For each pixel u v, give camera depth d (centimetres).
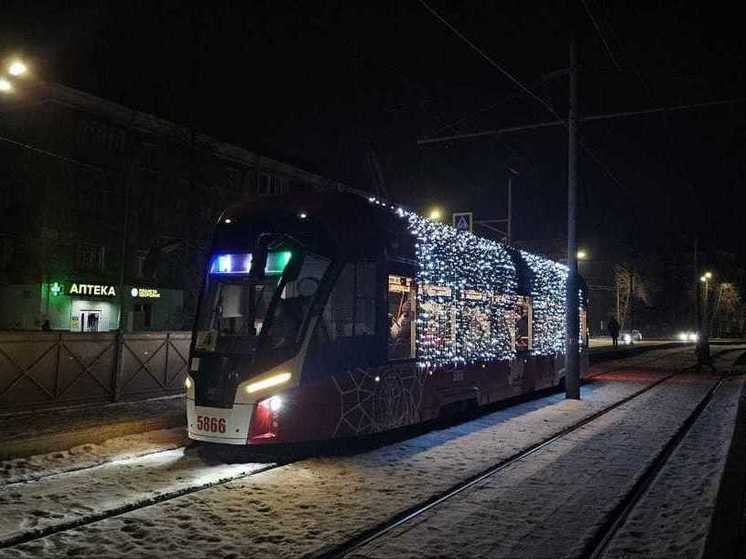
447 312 1226
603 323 8044
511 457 945
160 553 554
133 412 1245
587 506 700
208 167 3350
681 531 614
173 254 3247
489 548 571
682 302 8250
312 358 920
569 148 1698
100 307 3145
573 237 1709
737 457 892
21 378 1210
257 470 854
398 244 1088
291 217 965
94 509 671
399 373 1064
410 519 655
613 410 1486
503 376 1445
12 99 2884
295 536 596
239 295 959
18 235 3006
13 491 741
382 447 1025
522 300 1598
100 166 3117
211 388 910
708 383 2161
